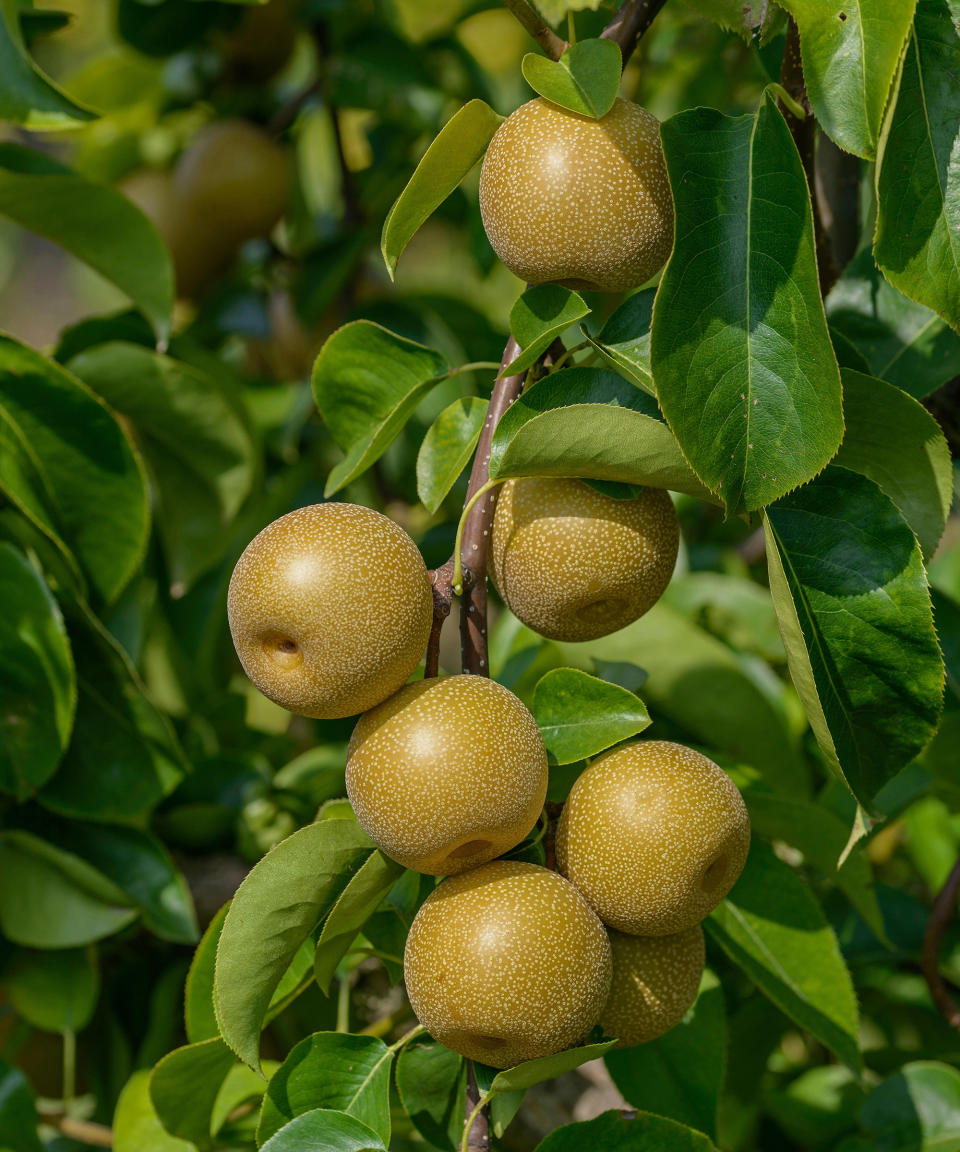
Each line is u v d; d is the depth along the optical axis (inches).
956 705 60.8
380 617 47.9
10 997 61.5
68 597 60.1
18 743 58.8
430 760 47.7
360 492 75.9
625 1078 54.3
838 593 49.5
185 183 75.4
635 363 49.8
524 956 47.9
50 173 59.7
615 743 50.1
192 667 70.1
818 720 48.6
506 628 61.3
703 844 48.9
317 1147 48.5
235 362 86.4
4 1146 58.2
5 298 175.6
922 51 48.9
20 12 63.6
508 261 50.1
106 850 60.4
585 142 49.1
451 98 78.1
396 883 51.9
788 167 48.3
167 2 75.9
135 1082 57.6
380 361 53.2
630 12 51.9
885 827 64.0
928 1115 57.9
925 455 50.9
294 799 63.4
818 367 47.6
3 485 57.5
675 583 65.6
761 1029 62.2
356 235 73.7
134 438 64.0
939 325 54.8
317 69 78.4
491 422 51.1
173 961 64.2
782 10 50.9
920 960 62.8
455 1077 51.6
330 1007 62.7
